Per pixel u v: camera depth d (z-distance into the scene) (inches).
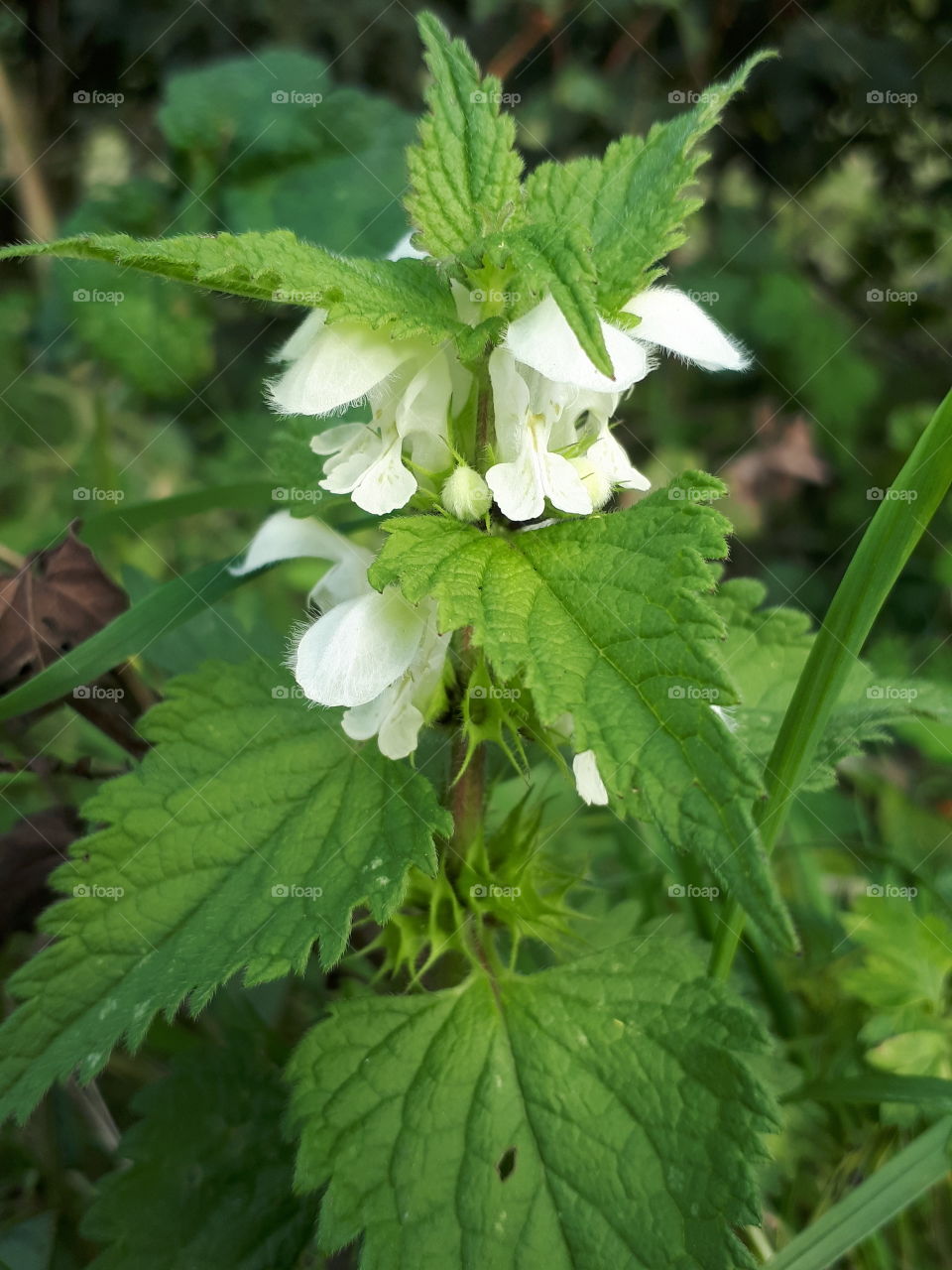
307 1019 5.7
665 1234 3.6
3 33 11.5
